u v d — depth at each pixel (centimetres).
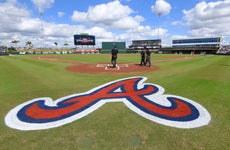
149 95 675
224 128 399
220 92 690
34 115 488
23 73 1270
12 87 810
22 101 608
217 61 2381
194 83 863
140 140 353
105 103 586
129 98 641
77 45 7425
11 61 2517
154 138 360
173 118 460
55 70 1454
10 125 427
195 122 434
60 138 364
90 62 2381
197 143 339
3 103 588
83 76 1124
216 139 353
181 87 788
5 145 341
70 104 577
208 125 415
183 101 594
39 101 608
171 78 1011
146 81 944
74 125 425
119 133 383
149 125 421
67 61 2594
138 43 8969
